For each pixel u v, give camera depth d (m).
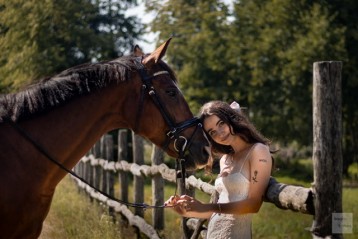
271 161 3.78
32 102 3.99
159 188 7.29
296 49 21.92
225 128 3.84
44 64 23.88
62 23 25.36
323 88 3.49
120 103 4.19
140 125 4.20
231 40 24.69
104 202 10.14
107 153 11.20
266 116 24.39
